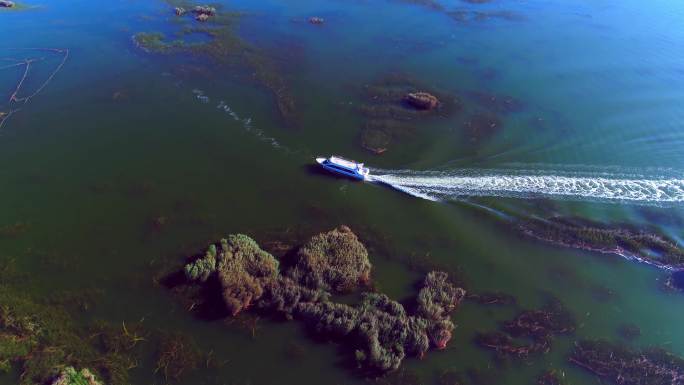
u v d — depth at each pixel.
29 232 45.44
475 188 51.03
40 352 35.19
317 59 75.94
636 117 61.69
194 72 71.44
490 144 57.16
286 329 37.75
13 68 71.56
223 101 64.94
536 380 35.28
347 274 40.72
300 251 42.56
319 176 52.44
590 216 47.62
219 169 53.44
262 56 76.06
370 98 66.25
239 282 39.19
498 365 36.12
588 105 64.56
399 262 43.50
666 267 42.91
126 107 63.28
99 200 49.12
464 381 35.03
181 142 57.28
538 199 49.56
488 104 65.06
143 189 50.44
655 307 40.06
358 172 51.28
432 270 42.69
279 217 47.66
